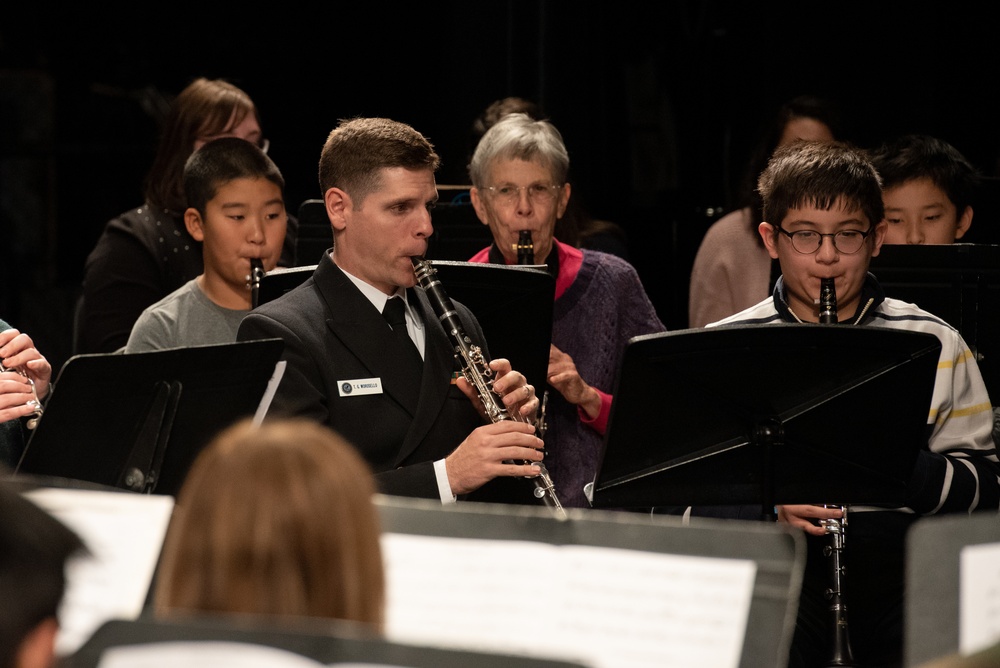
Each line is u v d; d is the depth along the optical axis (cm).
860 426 466
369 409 507
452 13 982
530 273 543
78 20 1063
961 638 299
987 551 301
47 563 204
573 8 950
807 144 554
